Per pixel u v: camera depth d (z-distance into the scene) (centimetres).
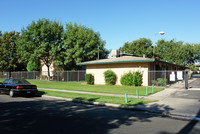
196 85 2223
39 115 747
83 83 2602
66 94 1420
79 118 702
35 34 2894
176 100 1118
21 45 3036
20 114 764
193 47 5122
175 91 1590
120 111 857
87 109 898
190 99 1155
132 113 812
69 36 2998
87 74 2450
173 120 686
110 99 1147
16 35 4088
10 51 3988
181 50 4847
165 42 5319
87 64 2517
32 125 596
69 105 1014
